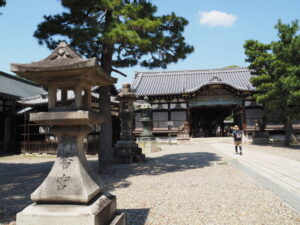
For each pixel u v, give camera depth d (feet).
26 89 89.10
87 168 12.67
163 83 110.01
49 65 11.84
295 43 55.01
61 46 12.48
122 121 46.55
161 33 29.78
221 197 18.76
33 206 11.30
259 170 30.40
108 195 12.92
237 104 97.04
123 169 35.17
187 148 72.02
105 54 32.09
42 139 68.90
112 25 26.50
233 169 31.63
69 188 11.35
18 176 32.22
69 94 41.09
